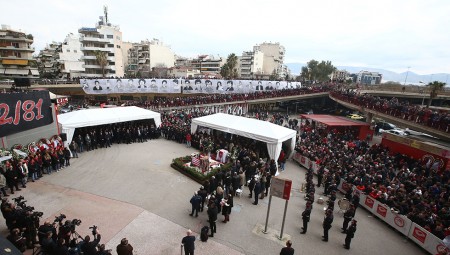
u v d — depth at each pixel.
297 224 11.56
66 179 14.48
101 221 10.66
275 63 111.25
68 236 8.11
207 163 15.72
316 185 16.30
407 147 20.23
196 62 103.50
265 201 13.52
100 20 75.44
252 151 18.64
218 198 11.37
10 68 57.06
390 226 11.86
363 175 14.90
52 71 82.94
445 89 52.78
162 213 11.58
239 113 40.47
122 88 39.34
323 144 22.02
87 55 64.69
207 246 9.60
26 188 13.11
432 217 10.59
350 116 40.75
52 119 17.25
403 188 12.99
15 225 8.77
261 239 10.27
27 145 15.48
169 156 19.39
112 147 21.02
